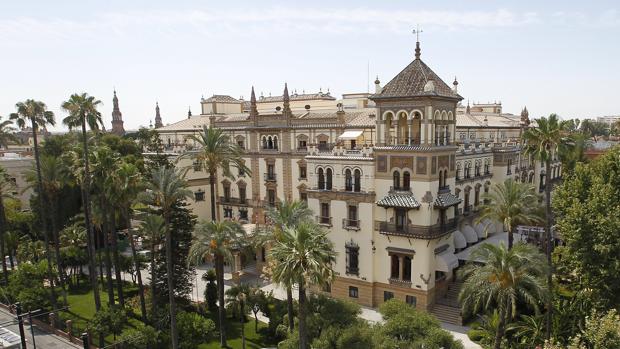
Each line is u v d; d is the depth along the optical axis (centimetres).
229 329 4541
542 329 3769
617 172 3944
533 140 3903
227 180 7019
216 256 4116
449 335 3006
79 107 4319
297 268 2814
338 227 5091
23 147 11969
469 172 5903
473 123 7875
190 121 8806
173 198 3847
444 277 4878
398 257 4747
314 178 5259
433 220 4572
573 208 3603
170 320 4122
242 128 6738
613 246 3369
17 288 5016
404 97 4438
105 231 4522
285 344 3331
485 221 6047
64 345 4228
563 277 4219
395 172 4659
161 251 4738
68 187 6700
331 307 3478
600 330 2795
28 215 6825
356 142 5766
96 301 4562
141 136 8875
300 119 6347
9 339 4088
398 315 3155
